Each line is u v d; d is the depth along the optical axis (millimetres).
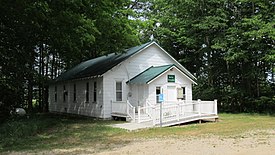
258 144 11367
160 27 36250
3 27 17453
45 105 39562
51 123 20562
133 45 23875
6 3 14133
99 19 18984
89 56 37031
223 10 30109
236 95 31125
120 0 20359
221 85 34312
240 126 17891
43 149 11344
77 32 16531
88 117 25844
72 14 15258
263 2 27531
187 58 36219
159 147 11180
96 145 12078
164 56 26469
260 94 30797
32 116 23625
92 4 17078
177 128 17359
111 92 23797
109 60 27156
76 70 32594
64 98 32812
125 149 10938
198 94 33594
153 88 22562
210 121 21391
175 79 23656
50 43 20156
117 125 18922
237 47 28391
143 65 25391
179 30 33844
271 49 26625
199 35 32250
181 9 32688
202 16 31484
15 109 20141
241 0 27719
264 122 20375
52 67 41219
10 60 18859
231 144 11500
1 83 17562
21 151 11016
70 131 16672
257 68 30078
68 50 20641
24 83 21766
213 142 12102
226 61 31375
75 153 10422
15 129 14805
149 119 19938
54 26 16156
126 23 22906
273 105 29812
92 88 25750
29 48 20578
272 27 25641
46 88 39688
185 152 10078
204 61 36656
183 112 19875
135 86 24078
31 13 14484
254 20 26203
